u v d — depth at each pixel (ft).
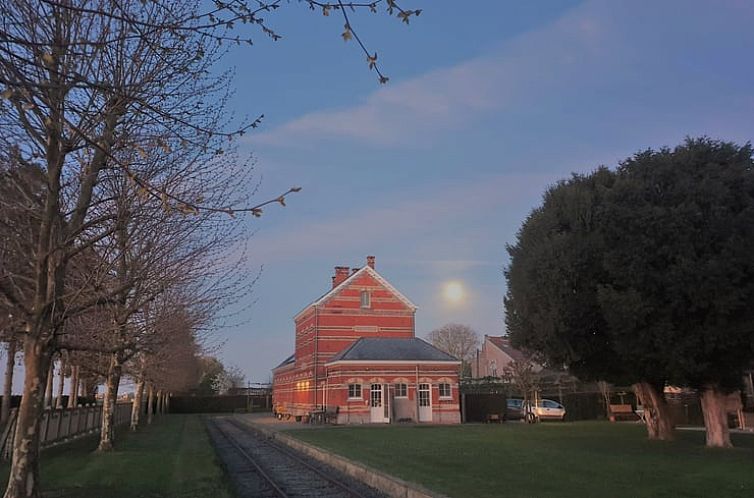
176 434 101.24
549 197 72.23
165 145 24.54
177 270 37.68
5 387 81.71
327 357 156.35
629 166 66.13
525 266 68.64
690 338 58.18
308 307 165.17
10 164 28.40
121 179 31.63
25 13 23.59
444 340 301.63
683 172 60.75
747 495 36.04
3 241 30.09
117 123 28.25
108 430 66.03
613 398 140.15
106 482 41.68
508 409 147.02
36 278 31.12
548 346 69.15
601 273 62.95
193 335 60.64
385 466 51.47
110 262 33.81
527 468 48.80
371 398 132.57
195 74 28.81
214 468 51.62
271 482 49.90
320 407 140.56
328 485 48.75
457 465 51.49
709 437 64.64
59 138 27.48
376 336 161.48
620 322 59.52
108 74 26.43
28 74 18.13
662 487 38.99
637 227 59.00
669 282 57.21
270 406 256.32
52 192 29.76
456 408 135.54
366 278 164.66
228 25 18.42
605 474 44.91
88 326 41.50
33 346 30.78
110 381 67.00
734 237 55.88
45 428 64.59
